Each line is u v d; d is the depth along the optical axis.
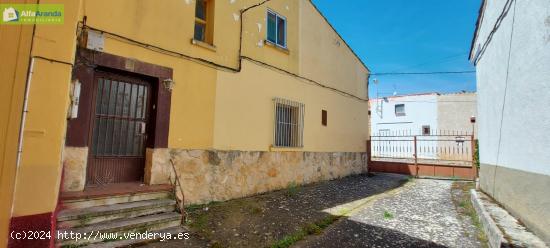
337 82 11.07
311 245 4.32
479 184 7.94
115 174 5.11
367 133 13.34
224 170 6.48
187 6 6.07
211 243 4.18
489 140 6.76
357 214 6.02
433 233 4.97
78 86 3.86
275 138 8.07
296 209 6.12
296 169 8.58
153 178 5.24
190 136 5.90
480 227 5.30
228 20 6.93
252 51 7.49
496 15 5.85
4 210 2.55
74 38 3.05
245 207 5.98
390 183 10.41
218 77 6.56
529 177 4.20
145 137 5.50
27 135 2.70
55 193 2.83
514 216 4.83
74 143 4.40
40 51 2.83
